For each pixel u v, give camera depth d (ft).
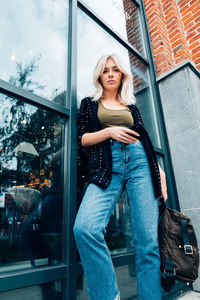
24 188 3.78
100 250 2.51
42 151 4.23
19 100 4.15
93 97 4.10
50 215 3.93
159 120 7.72
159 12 9.27
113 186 3.11
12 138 3.91
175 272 3.06
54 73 5.06
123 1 8.90
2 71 4.19
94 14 6.82
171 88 7.81
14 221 3.50
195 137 6.91
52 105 4.48
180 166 7.09
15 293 3.05
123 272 4.73
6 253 3.25
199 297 5.55
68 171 4.29
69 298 3.50
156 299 2.88
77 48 5.94
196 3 9.07
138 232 3.13
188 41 9.01
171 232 3.33
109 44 7.22
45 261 3.60
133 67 7.97
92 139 3.29
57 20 5.63
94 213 2.68
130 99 4.23
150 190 3.30
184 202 6.78
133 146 3.41
